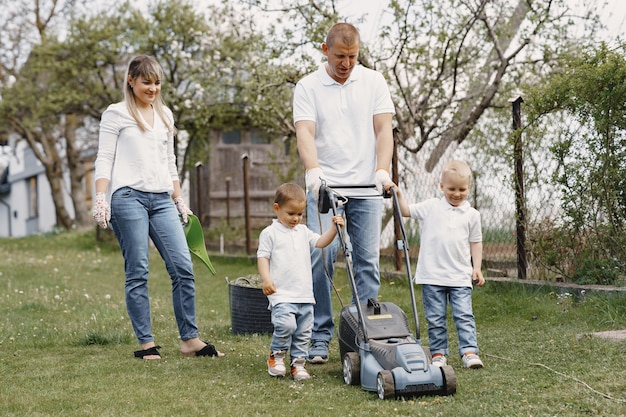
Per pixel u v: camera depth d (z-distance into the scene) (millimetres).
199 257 5328
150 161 5035
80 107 16312
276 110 11211
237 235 13242
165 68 15109
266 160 14148
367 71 4773
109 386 4066
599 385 3709
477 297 6633
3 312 6977
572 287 6203
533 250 6867
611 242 6320
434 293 4586
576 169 6422
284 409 3564
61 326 6203
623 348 4465
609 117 6133
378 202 4727
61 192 21484
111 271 11094
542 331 5305
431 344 4574
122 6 15578
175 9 14664
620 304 5609
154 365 4637
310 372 4430
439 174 10008
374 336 3965
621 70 5996
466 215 4641
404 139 10219
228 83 13109
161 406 3641
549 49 9984
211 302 7848
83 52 15703
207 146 15289
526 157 6902
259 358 4879
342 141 4652
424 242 4668
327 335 4742
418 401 3631
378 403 3607
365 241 4703
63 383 4145
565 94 6445
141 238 4961
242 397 3811
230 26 13219
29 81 17797
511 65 10312
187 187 17234
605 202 6273
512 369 4211
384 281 8266
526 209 6922
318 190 4406
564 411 3338
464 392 3748
